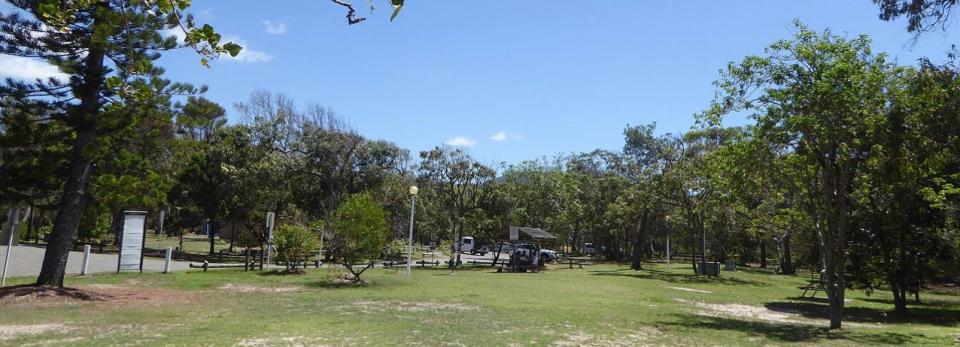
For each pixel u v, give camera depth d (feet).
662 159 127.03
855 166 49.26
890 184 46.83
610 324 43.04
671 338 37.63
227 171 117.91
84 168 53.93
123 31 44.98
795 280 118.32
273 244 87.66
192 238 245.24
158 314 42.32
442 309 48.60
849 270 63.36
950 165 53.83
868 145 45.47
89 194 55.52
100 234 132.57
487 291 67.05
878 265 61.67
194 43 11.85
